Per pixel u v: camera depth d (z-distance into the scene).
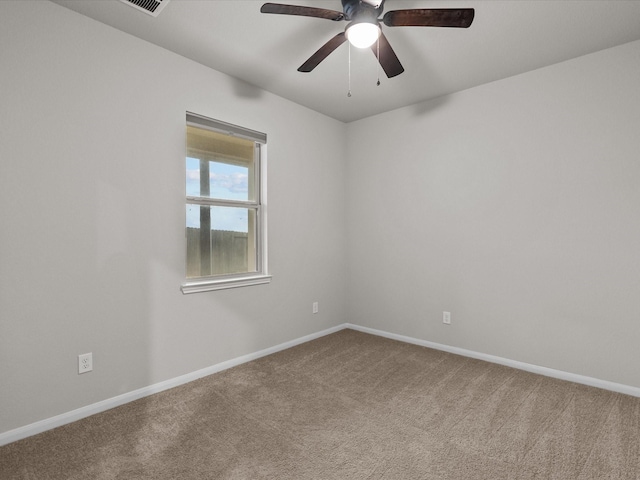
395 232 3.52
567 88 2.51
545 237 2.63
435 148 3.22
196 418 2.00
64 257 1.94
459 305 3.09
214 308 2.68
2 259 1.74
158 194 2.34
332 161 3.75
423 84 2.91
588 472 1.54
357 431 1.87
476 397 2.27
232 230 3.00
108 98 2.10
